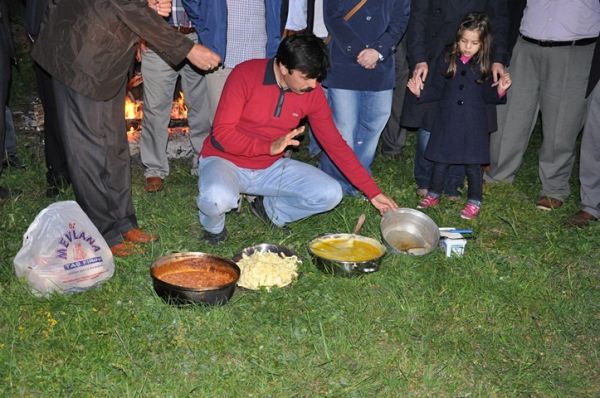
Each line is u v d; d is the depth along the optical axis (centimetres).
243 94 481
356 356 409
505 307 463
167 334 413
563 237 559
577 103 587
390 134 684
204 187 485
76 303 434
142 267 478
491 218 585
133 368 386
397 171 662
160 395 372
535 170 686
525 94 605
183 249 506
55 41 453
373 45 550
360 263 468
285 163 511
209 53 467
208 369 390
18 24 930
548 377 406
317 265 477
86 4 443
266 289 452
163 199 581
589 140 573
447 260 507
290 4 556
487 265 502
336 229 546
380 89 561
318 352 407
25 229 518
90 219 487
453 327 440
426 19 564
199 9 532
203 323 422
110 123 473
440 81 564
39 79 541
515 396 389
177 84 694
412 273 486
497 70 561
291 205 518
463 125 563
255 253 480
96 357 390
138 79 662
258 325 427
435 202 594
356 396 380
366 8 546
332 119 548
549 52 578
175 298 426
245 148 481
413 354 413
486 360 416
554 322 453
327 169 599
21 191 583
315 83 459
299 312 441
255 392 378
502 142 624
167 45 458
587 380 408
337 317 437
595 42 573
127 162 494
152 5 489
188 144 668
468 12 557
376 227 550
